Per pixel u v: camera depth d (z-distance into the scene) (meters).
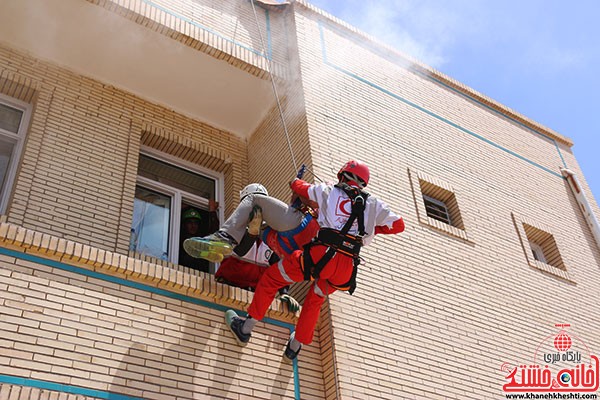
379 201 5.59
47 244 5.27
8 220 6.07
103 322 5.21
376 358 6.18
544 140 11.65
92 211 6.79
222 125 9.05
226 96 8.70
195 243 5.45
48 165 6.83
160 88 8.48
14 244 5.16
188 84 8.48
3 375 4.51
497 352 7.25
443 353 6.73
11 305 4.86
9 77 7.31
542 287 8.62
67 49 7.87
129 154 7.64
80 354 4.93
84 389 4.77
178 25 7.94
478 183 9.37
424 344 6.66
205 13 8.59
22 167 6.58
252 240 5.88
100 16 7.61
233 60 8.25
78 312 5.14
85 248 5.45
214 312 5.89
